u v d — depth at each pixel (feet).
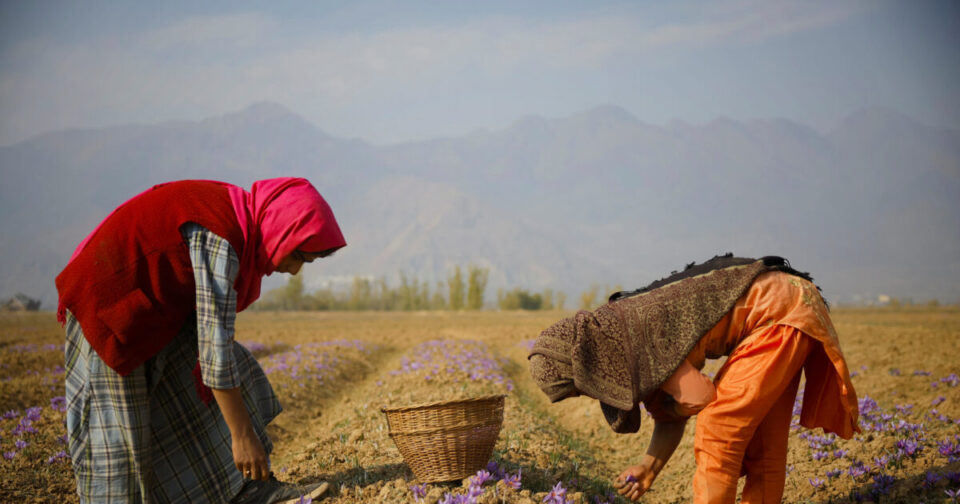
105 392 11.81
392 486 14.76
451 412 14.11
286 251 12.30
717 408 12.30
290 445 27.53
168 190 12.26
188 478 12.48
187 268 11.88
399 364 52.49
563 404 34.40
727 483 12.32
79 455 12.01
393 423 14.55
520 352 59.82
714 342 12.95
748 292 12.85
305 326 118.32
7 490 17.19
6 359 47.83
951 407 24.57
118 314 11.44
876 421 21.30
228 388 11.76
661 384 12.48
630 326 12.54
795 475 18.40
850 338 56.29
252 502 13.28
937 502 14.47
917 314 165.78
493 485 14.17
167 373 12.43
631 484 13.51
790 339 12.36
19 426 23.32
